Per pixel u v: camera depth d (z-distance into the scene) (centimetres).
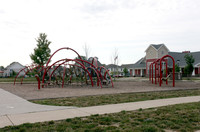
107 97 1137
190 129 522
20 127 523
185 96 1186
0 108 798
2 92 1485
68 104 896
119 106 838
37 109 774
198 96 1176
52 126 541
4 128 518
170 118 627
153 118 631
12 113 702
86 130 506
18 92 1491
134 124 562
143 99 1045
